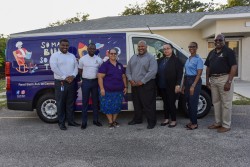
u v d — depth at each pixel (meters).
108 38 6.59
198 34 15.07
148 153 4.66
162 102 6.64
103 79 6.01
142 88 6.06
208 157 4.41
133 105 6.47
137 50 6.47
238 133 5.63
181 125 6.32
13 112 8.34
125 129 6.12
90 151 4.81
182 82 6.05
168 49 5.93
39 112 6.72
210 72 5.83
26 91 6.60
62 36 6.61
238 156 4.43
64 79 6.04
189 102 5.92
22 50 6.60
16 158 4.54
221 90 5.70
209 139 5.29
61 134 5.84
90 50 6.02
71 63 6.10
